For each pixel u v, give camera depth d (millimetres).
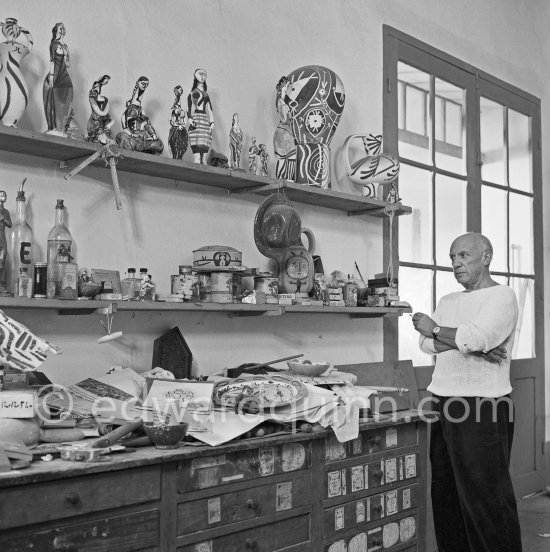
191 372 2836
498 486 3049
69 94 2422
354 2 3801
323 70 3260
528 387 5016
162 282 2857
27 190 2475
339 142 3666
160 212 2863
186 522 2199
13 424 2018
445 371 3186
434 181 4312
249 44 3248
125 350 2727
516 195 5031
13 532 1817
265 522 2438
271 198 3039
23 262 2365
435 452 3342
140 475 2078
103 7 2717
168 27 2930
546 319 5242
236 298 2840
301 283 3127
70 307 2336
